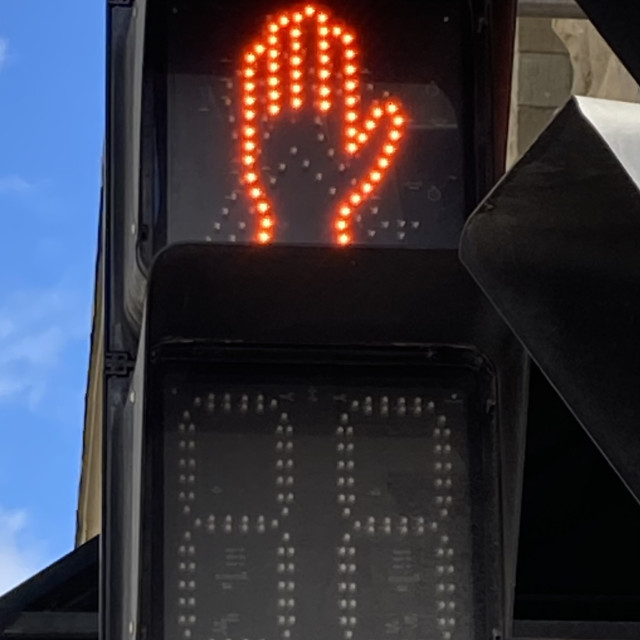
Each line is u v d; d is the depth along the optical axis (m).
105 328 3.03
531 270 2.19
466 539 2.95
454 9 3.15
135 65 3.01
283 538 2.91
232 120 3.04
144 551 2.86
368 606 2.90
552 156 1.96
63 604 3.83
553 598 3.71
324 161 3.05
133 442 2.88
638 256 2.06
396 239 3.03
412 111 3.10
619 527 3.72
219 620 2.85
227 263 2.76
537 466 3.70
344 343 2.99
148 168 2.99
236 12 3.10
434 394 3.01
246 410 2.96
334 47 3.11
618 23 1.93
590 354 2.18
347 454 2.96
